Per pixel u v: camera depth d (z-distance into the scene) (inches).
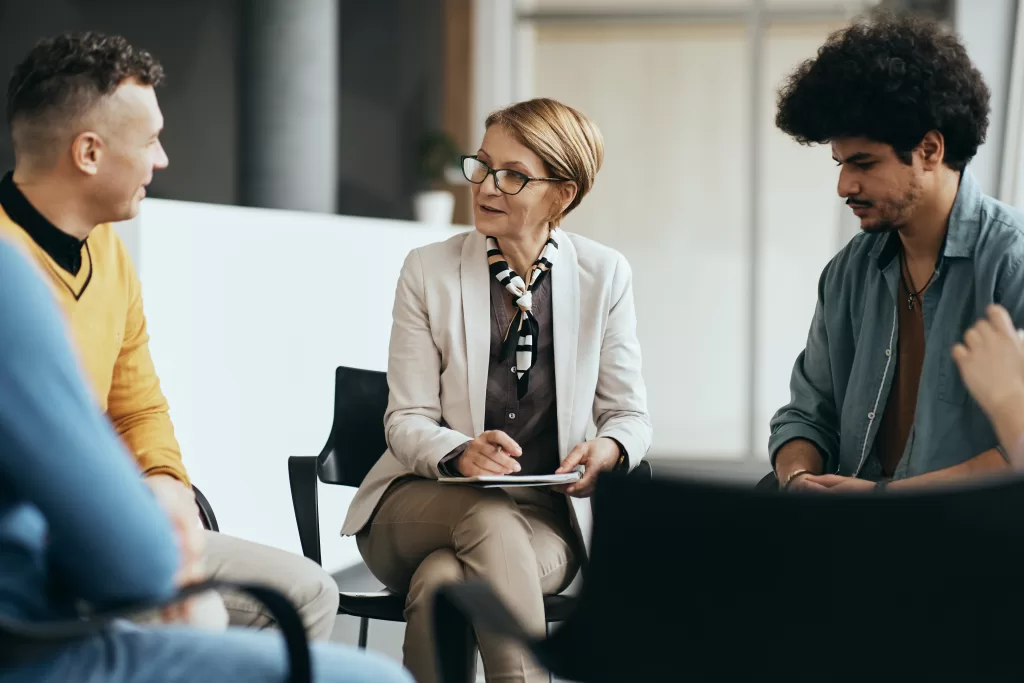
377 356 168.6
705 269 322.3
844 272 84.0
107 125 65.3
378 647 129.3
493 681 73.4
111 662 46.6
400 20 358.3
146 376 78.6
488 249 86.3
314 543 85.1
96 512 43.6
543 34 333.7
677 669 43.4
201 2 348.8
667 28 322.3
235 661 48.1
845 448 81.0
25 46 346.3
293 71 284.5
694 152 322.3
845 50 72.1
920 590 41.6
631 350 89.1
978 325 60.2
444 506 79.4
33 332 43.0
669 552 42.8
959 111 70.8
